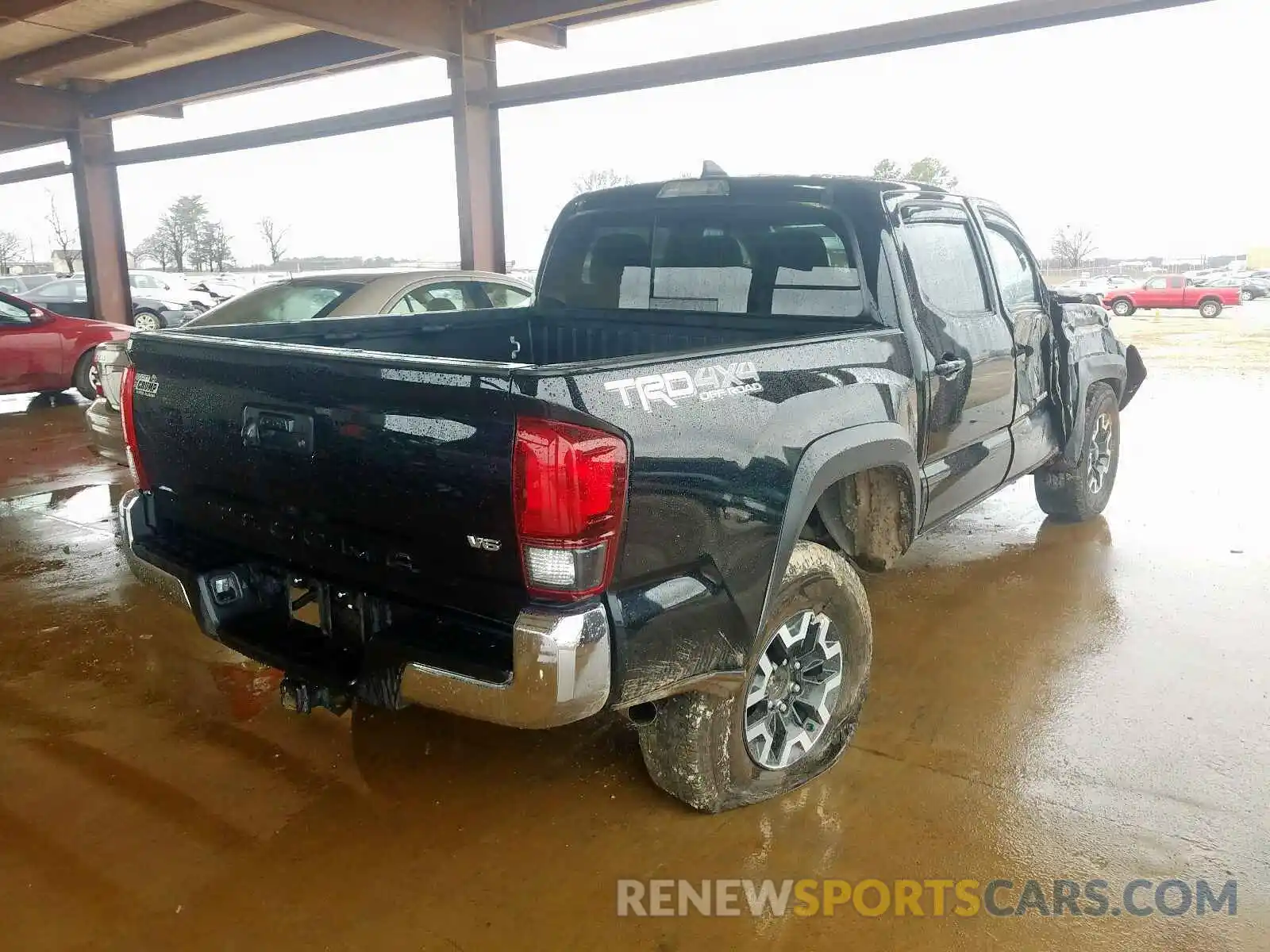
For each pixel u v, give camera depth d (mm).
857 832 2729
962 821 2768
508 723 2141
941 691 3559
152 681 3723
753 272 3713
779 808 2850
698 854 2645
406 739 3283
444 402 2162
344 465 2391
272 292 6477
